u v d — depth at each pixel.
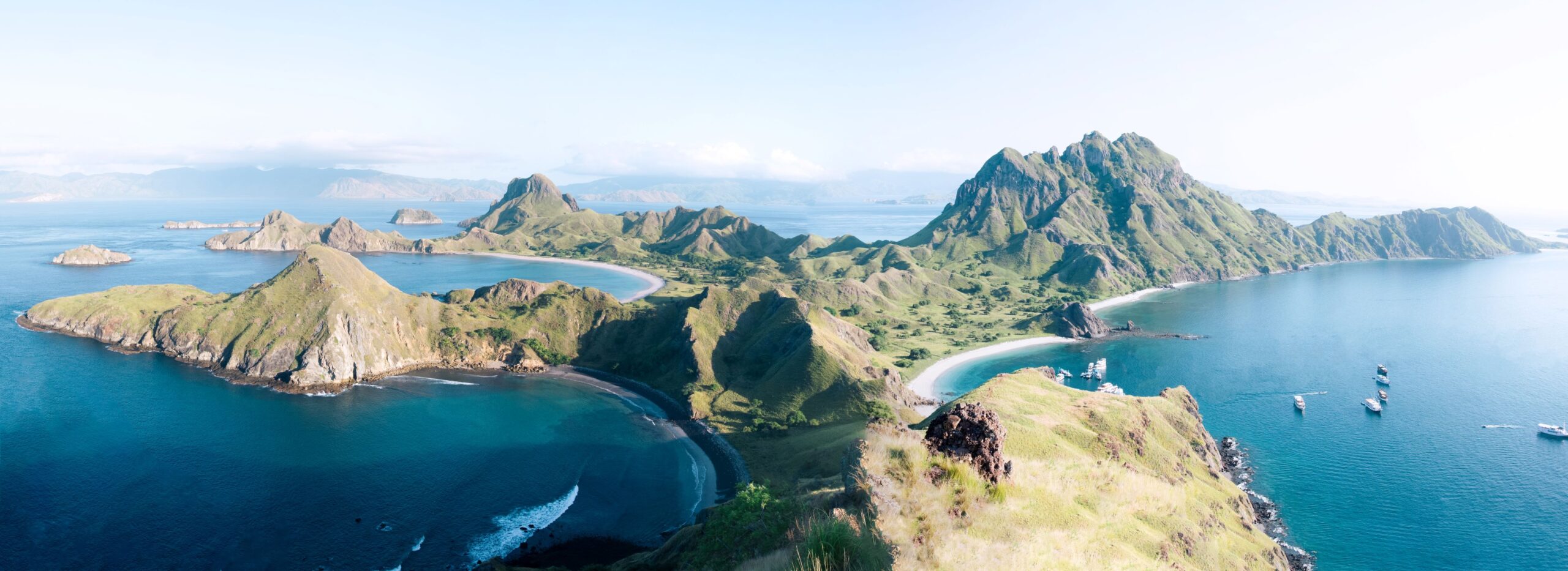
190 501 110.19
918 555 27.34
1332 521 109.75
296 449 132.88
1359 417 159.88
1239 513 106.25
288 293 193.50
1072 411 117.62
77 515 104.12
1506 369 198.75
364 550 98.69
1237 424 156.25
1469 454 136.62
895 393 167.25
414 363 194.88
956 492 33.97
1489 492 119.38
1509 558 98.50
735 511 44.31
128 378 169.62
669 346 195.62
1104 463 85.19
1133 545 43.09
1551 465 130.25
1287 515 112.00
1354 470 129.50
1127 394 182.75
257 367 176.38
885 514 29.94
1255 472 129.25
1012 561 29.55
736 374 183.62
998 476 37.69
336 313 185.00
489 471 127.25
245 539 99.75
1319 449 140.38
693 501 118.69
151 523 102.94
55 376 169.12
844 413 153.62
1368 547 101.81
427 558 97.31
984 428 38.28
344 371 178.12
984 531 31.78
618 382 186.88
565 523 109.50
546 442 142.50
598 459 135.12
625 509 114.88
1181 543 64.50
